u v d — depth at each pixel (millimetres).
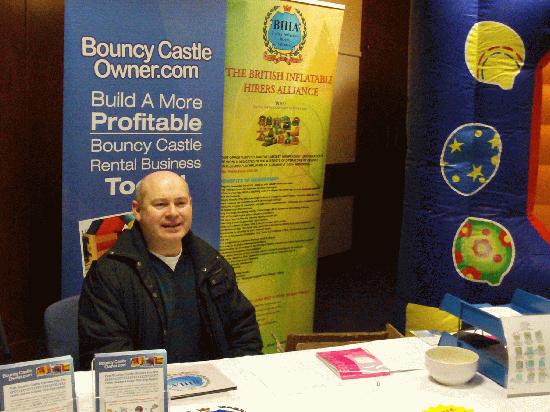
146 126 3254
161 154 3311
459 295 3279
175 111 3312
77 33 3047
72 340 2334
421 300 3330
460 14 3090
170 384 1777
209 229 3498
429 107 3199
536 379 1827
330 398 1760
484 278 3262
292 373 1914
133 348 2275
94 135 3143
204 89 3367
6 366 1443
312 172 3934
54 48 3602
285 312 4000
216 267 2393
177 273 2350
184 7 3262
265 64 3633
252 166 3703
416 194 3307
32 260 3660
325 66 3854
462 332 2104
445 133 3182
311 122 3867
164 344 2285
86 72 3088
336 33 3852
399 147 6215
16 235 3570
